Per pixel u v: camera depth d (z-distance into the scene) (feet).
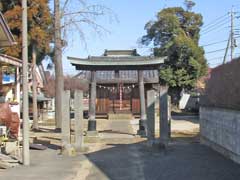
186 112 184.34
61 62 96.37
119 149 62.23
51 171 43.88
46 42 104.78
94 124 81.15
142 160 51.03
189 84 187.32
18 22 96.94
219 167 43.62
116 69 85.30
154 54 193.57
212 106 60.08
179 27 195.52
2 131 58.34
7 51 93.15
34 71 106.73
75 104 60.64
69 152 56.80
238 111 45.50
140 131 86.74
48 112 170.19
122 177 40.34
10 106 67.87
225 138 51.93
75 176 41.19
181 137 80.74
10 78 75.46
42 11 102.53
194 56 186.09
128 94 157.58
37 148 62.13
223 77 51.90
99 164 48.55
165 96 62.49
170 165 46.44
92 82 83.92
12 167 46.26
